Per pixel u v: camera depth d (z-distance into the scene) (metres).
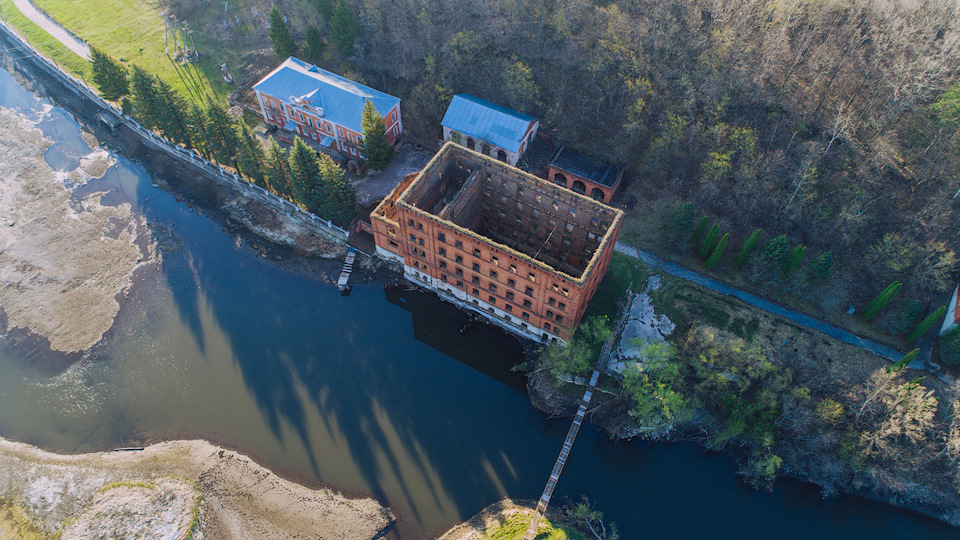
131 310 84.50
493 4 104.69
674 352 72.19
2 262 89.81
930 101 82.44
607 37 95.06
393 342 81.69
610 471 70.00
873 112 83.31
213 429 73.06
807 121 84.94
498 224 86.94
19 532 64.75
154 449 71.38
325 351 80.31
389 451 71.19
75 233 93.81
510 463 70.44
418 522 66.00
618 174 90.88
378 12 108.50
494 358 80.38
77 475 69.25
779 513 67.25
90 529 64.56
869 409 66.19
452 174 83.56
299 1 114.19
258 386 76.75
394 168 100.25
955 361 69.75
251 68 117.12
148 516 65.44
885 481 66.19
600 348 77.56
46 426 73.88
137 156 105.38
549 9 101.38
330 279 88.00
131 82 100.62
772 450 69.00
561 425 73.56
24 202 97.81
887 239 74.75
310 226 93.88
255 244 92.31
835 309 77.38
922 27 86.06
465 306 84.44
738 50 89.12
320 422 73.50
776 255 75.94
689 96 89.38
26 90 117.38
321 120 99.06
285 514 66.19
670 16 94.19
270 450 71.25
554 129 96.88
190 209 97.19
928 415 62.28
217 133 92.81
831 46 88.25
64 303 85.38
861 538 65.38
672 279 82.38
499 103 101.38
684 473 70.00
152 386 77.06
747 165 83.06
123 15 129.62
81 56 121.44
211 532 64.44
